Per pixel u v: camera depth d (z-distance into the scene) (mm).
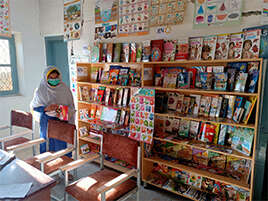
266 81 1884
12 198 1185
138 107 2365
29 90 3924
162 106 2328
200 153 2287
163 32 2463
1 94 3697
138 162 1797
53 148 2662
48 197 1379
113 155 1946
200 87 2125
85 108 3182
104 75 2912
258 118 1879
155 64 2521
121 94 2729
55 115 2707
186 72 2178
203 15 2164
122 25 2795
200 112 2166
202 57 2146
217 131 2105
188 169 2166
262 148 1946
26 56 3805
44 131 2732
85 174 2746
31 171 1522
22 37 3711
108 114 2893
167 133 2426
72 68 3559
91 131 3168
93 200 1596
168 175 2510
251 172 1789
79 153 3219
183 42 2215
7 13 3455
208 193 2203
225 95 2027
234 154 1858
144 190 2439
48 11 3758
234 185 1884
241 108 1844
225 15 2047
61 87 2875
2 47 3645
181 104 2287
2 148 2352
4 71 3707
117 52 2764
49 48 4016
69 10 3395
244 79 1860
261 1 1860
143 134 2336
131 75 2639
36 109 2717
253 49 1860
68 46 3543
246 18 1953
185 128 2305
